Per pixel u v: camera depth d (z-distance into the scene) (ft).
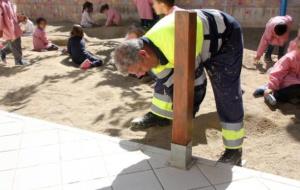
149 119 13.51
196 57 9.70
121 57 9.23
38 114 15.55
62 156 11.09
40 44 27.71
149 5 31.63
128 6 37.45
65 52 26.21
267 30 21.42
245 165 11.76
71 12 40.11
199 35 9.43
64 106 16.34
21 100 17.21
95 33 34.04
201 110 15.48
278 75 16.03
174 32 9.05
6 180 10.02
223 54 10.00
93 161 10.81
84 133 12.50
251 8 33.53
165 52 9.45
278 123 14.52
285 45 24.44
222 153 12.48
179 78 9.43
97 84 19.16
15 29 22.21
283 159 12.32
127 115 15.30
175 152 10.29
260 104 16.03
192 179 9.93
